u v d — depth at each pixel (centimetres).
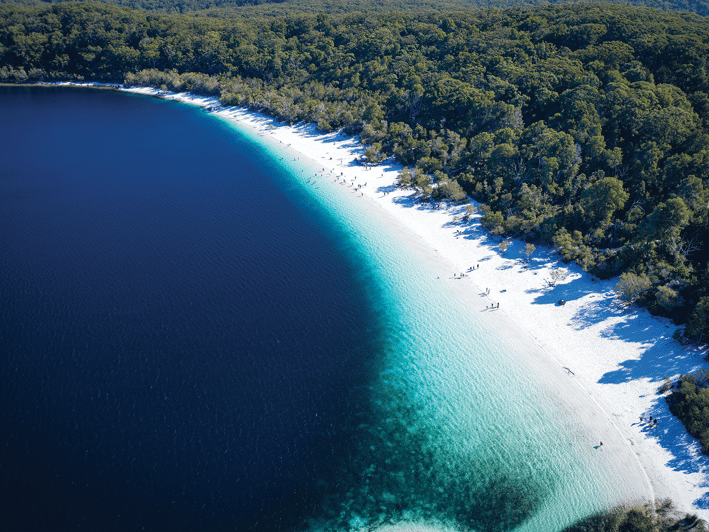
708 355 6322
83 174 12925
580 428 5841
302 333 7350
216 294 8125
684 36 12688
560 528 4922
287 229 10262
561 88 12400
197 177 12850
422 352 7075
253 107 17875
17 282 8306
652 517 4872
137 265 8856
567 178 9806
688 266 7431
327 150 14150
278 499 5125
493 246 9219
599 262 8088
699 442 5434
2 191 11800
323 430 5897
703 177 8712
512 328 7356
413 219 10362
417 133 13025
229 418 5941
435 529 4947
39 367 6562
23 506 4941
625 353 6669
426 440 5822
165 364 6662
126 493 5075
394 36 17975
